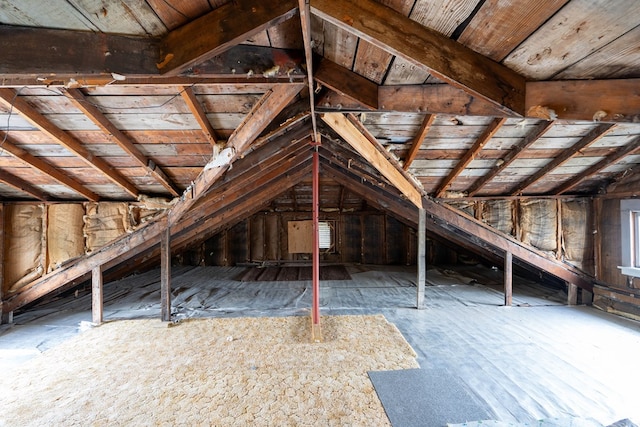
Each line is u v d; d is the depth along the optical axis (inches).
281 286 207.2
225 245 288.0
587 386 83.2
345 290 193.5
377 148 107.3
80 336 122.2
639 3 34.4
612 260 147.1
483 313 146.9
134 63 43.1
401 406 74.6
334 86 62.6
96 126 83.5
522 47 45.0
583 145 101.7
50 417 72.7
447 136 100.7
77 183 120.0
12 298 136.9
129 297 180.1
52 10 37.8
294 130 108.0
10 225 135.5
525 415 71.0
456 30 43.5
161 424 69.9
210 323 134.8
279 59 55.5
